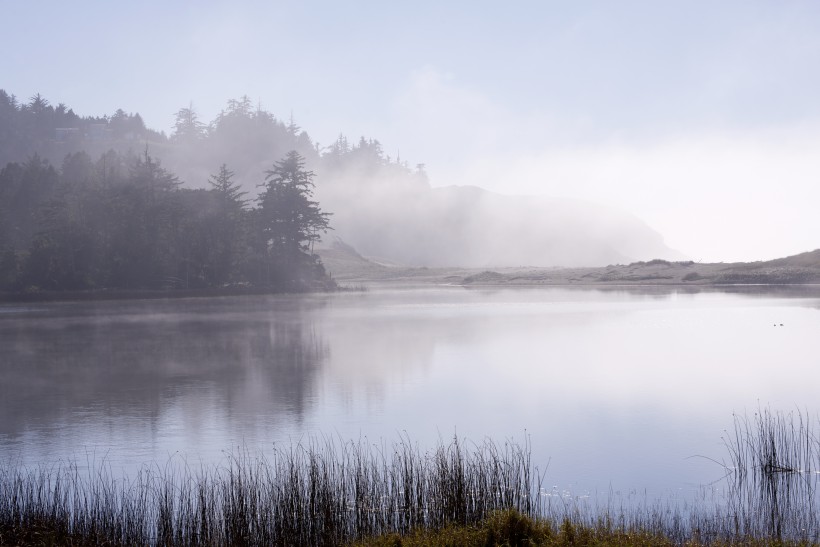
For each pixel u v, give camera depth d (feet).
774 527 47.96
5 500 51.67
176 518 50.16
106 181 414.41
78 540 46.21
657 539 43.19
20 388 105.91
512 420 82.99
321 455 67.36
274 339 162.09
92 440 76.38
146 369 122.01
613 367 118.83
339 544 45.34
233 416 86.79
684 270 410.93
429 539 42.75
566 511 51.88
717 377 108.27
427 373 115.75
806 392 96.27
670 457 67.26
